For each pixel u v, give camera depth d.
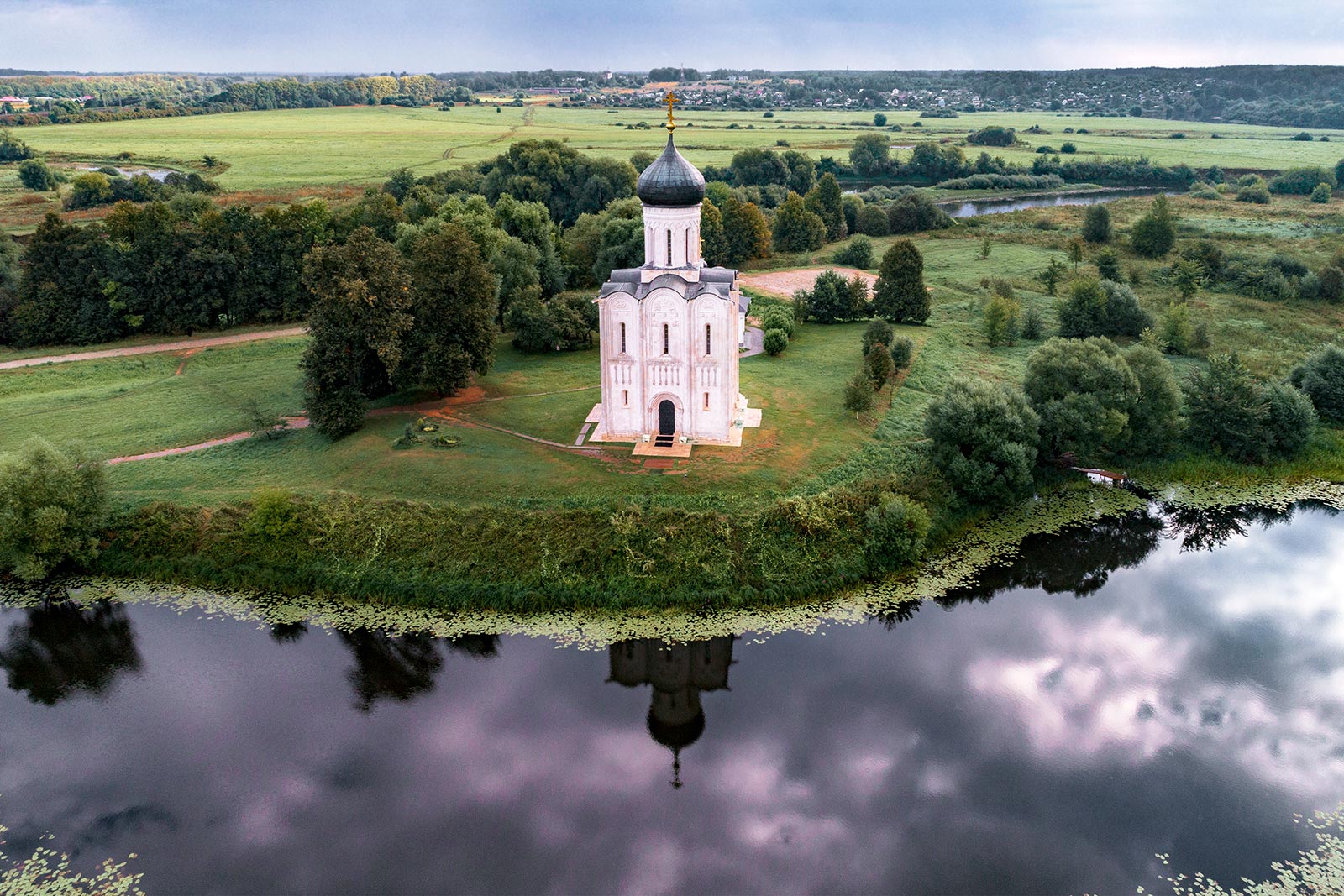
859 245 143.12
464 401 81.31
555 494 63.03
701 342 67.69
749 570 57.56
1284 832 38.56
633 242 120.81
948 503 65.50
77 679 50.94
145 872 37.25
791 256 153.75
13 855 38.22
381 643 53.50
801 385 86.00
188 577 60.53
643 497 62.16
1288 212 175.00
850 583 58.19
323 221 113.81
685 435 70.81
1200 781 41.59
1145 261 140.00
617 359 69.06
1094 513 68.81
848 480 65.88
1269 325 106.38
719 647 52.41
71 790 42.12
